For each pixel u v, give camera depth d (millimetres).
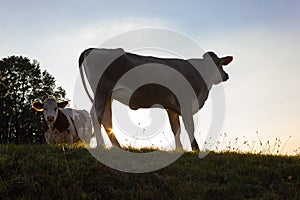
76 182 8758
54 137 14586
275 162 10477
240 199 8727
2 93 30797
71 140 14820
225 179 9383
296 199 8742
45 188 8617
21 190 8539
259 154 11438
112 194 8594
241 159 10617
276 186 9242
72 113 15320
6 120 28578
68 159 9859
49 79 32625
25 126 29125
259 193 8977
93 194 8562
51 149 10547
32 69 32000
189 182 9086
